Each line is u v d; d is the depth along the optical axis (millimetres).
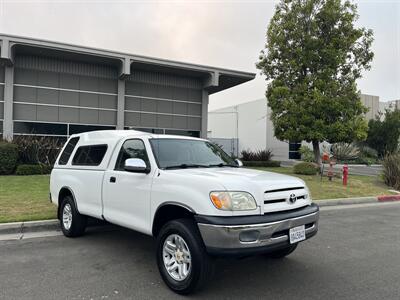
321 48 20391
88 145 6055
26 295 3795
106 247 5648
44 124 19219
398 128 33625
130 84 21719
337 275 4523
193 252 3711
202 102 24047
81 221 6074
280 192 4031
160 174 4367
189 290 3783
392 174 15023
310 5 20312
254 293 3918
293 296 3844
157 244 4184
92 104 20562
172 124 23188
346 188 13422
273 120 21500
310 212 4203
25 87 18734
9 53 16797
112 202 5094
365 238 6586
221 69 22344
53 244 5809
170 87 23094
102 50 18812
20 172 14875
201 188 3812
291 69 20891
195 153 5195
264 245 3658
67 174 6312
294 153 34219
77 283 4152
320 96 19078
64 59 19625
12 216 7051
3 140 15953
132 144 5133
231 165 5352
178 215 4277
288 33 21094
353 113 19672
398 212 9711
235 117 39656
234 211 3650
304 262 5051
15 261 4926
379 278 4430
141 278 4340
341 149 32281
